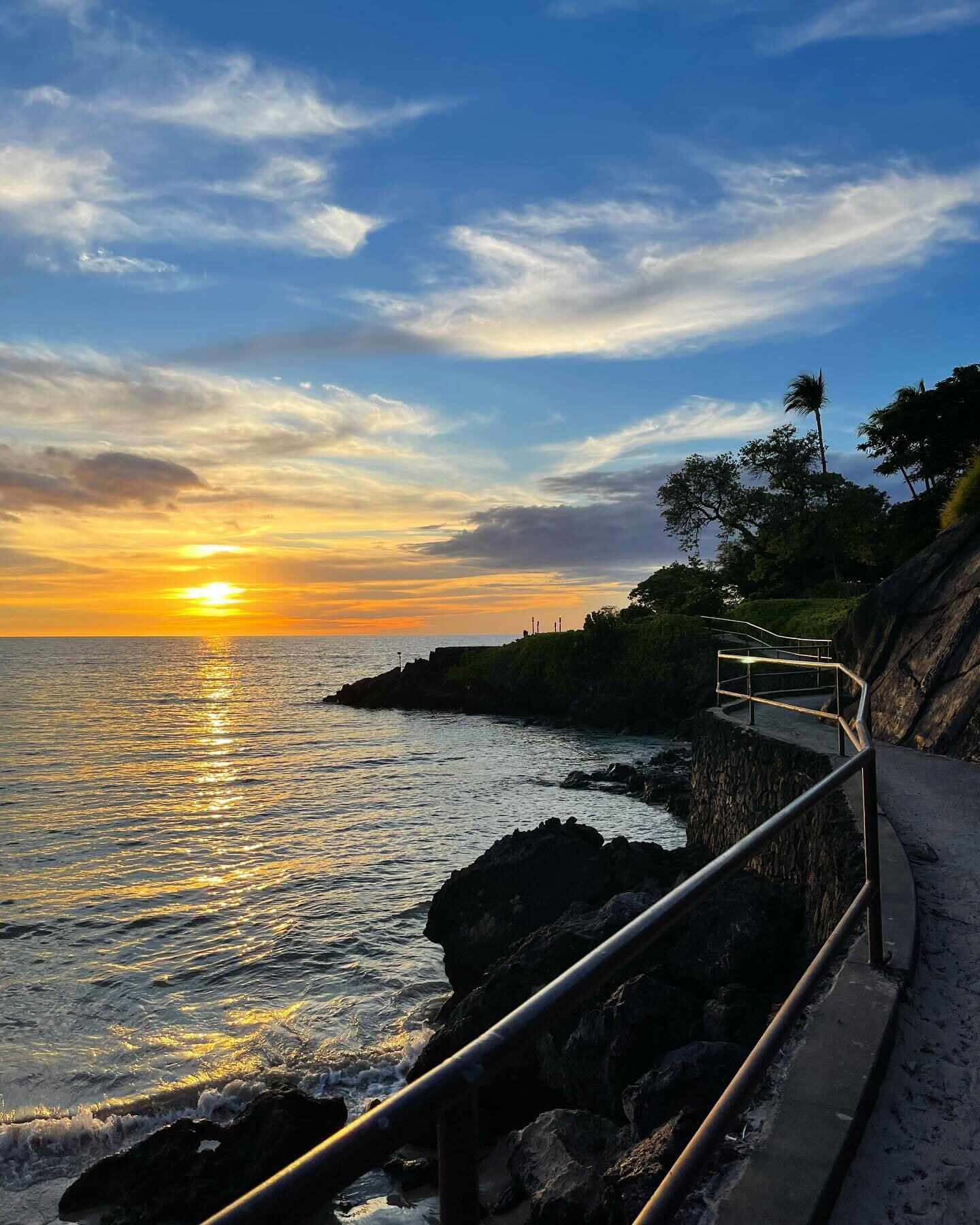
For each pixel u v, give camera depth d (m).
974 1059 3.62
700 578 63.91
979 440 42.66
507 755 40.59
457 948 11.94
